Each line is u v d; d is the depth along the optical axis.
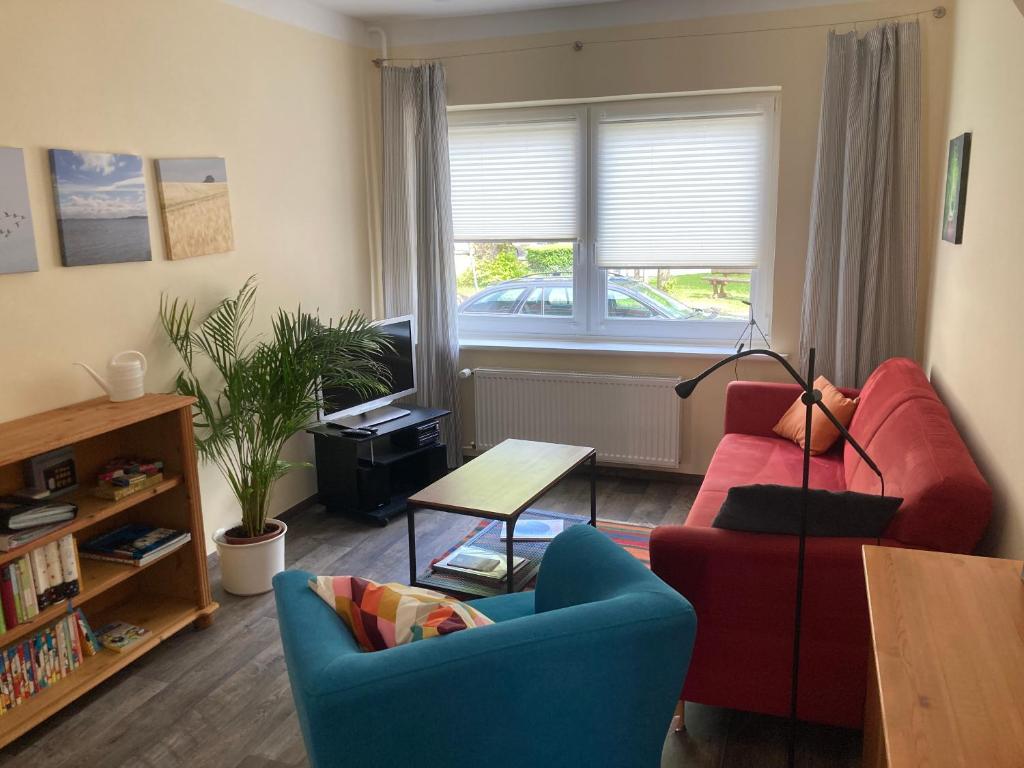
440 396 5.11
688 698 2.53
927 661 1.41
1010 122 2.48
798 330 4.50
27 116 2.88
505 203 5.07
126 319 3.34
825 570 2.31
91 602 3.16
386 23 4.85
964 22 3.50
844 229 4.13
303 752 2.54
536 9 4.60
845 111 4.09
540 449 3.94
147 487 3.01
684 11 4.37
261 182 4.07
